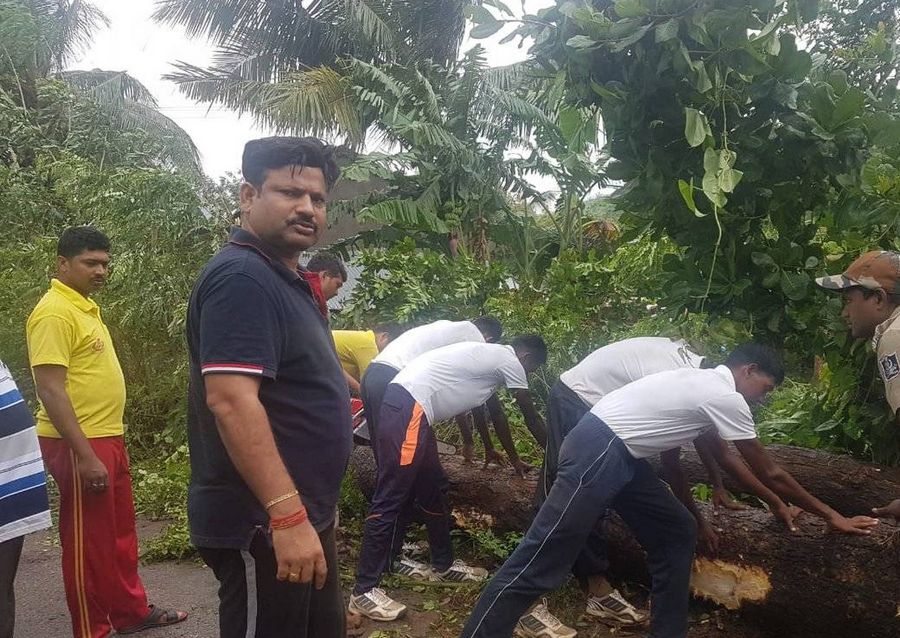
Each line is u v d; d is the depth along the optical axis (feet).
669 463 10.89
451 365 12.75
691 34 9.48
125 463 11.62
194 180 22.52
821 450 12.15
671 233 11.71
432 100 27.99
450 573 13.41
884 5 15.21
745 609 11.09
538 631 11.27
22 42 33.42
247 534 6.50
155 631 11.71
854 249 11.14
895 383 8.20
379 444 12.39
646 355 12.19
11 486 8.69
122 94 37.60
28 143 30.27
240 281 6.20
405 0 35.96
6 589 8.66
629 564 12.42
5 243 26.22
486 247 27.04
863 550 9.89
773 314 11.20
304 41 38.09
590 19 9.83
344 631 7.75
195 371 6.68
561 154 26.02
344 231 34.17
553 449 12.49
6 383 8.92
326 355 6.89
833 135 10.18
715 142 10.36
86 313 11.16
